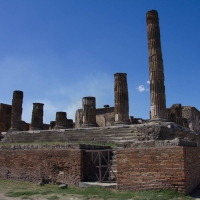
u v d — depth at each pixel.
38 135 22.56
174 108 28.72
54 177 13.49
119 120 23.23
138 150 11.02
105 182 12.14
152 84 19.83
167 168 10.36
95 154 14.01
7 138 24.17
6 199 10.33
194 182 11.74
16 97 29.55
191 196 10.20
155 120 19.08
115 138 18.28
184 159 10.20
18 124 29.03
